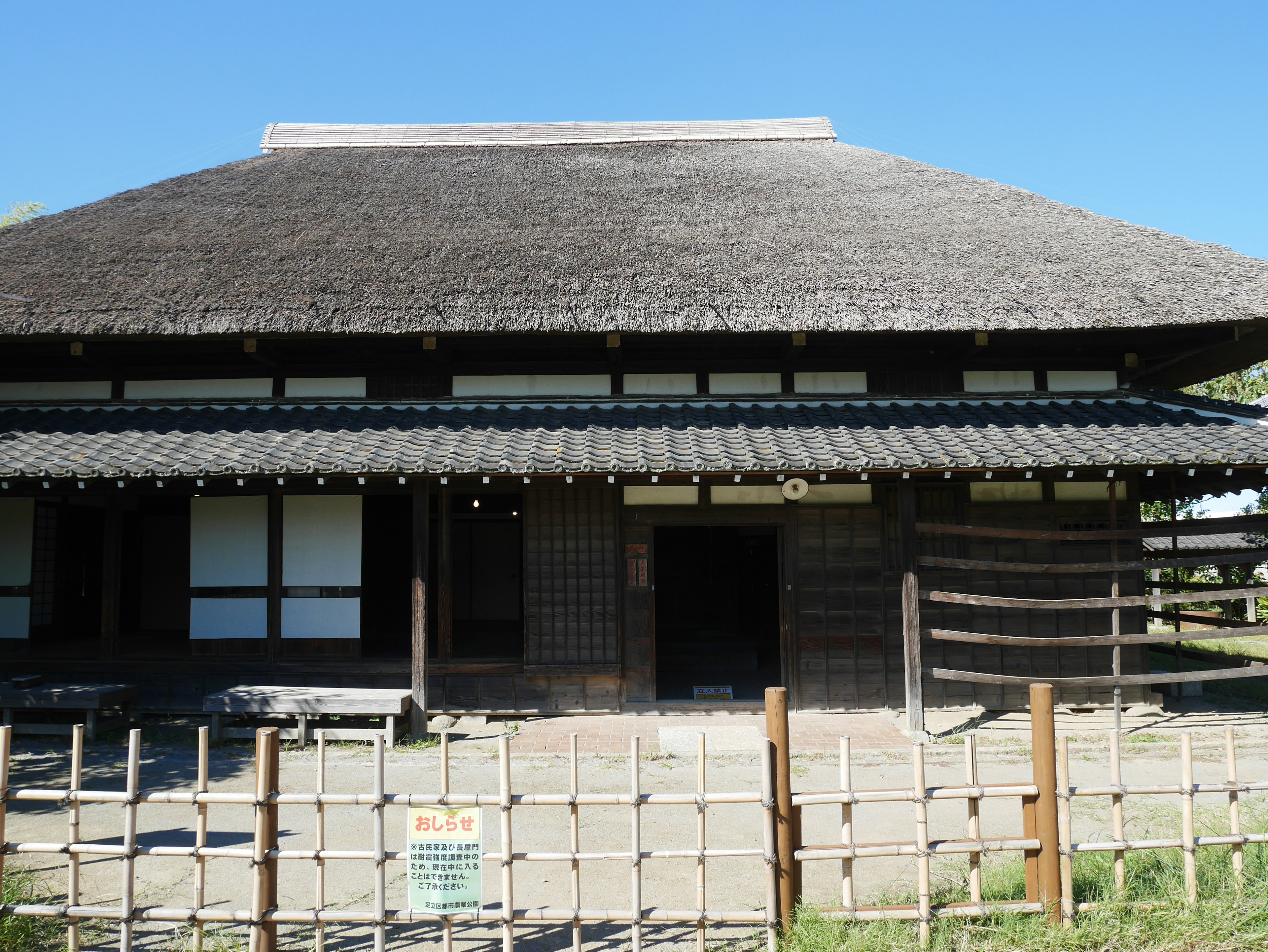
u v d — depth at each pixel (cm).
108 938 325
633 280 746
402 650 907
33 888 371
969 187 1000
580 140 1318
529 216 919
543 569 739
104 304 703
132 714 725
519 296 716
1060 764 325
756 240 841
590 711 731
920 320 686
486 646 935
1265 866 345
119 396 780
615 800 304
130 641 917
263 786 301
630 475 640
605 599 735
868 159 1155
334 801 302
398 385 786
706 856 308
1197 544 1716
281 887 383
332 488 734
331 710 646
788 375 786
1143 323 673
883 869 399
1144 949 301
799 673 738
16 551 779
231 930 329
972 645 744
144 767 600
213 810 506
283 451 645
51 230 876
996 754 612
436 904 297
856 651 741
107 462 626
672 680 902
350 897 371
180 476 609
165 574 1105
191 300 709
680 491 748
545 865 409
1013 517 749
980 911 310
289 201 973
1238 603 1432
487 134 1332
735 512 749
